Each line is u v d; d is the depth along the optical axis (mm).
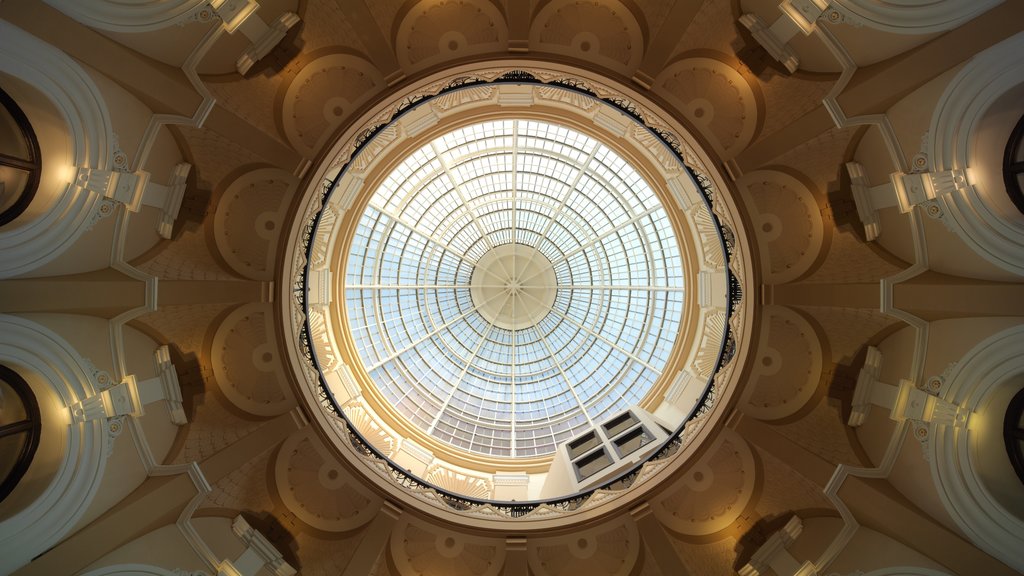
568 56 13281
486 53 13281
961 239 10664
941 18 10016
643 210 21797
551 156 21844
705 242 17203
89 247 10984
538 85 14000
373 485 14578
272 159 13445
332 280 17938
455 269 23594
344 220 17719
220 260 13586
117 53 10547
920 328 11719
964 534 10578
